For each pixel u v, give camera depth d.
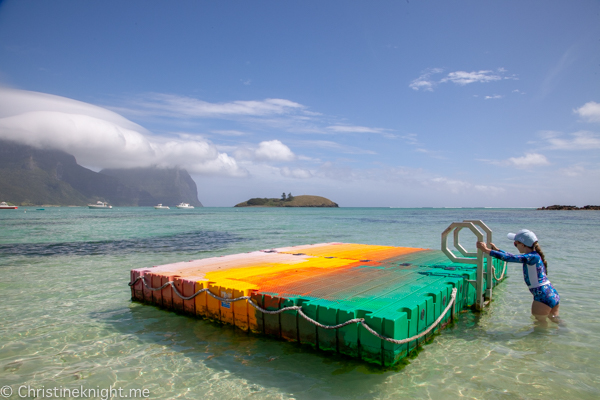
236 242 22.45
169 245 20.73
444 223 47.69
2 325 7.27
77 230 32.84
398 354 5.18
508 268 13.23
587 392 4.63
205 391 4.71
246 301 6.64
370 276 8.06
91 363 5.57
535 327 7.03
